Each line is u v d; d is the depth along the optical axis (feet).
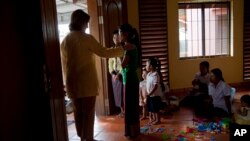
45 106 6.02
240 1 17.97
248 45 18.43
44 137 6.13
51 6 6.49
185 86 18.16
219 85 12.76
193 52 18.42
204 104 13.67
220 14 18.37
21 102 5.51
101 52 9.30
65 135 7.19
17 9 5.49
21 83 5.54
